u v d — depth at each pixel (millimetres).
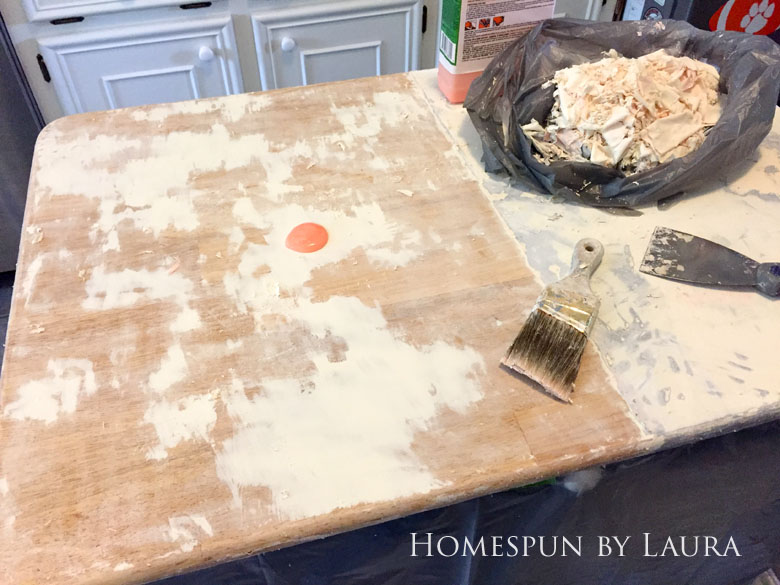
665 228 706
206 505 490
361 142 840
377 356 588
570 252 684
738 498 733
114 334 608
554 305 600
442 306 631
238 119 880
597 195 743
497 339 601
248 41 1412
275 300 638
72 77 1365
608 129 747
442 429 534
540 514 648
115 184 776
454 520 637
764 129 743
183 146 834
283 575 673
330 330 610
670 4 1061
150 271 668
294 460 516
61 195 762
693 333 601
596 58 869
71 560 461
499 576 732
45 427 538
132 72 1393
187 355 591
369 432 533
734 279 642
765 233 702
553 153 778
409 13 1449
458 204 747
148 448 524
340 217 728
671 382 562
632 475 632
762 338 595
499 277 659
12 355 590
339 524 487
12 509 488
